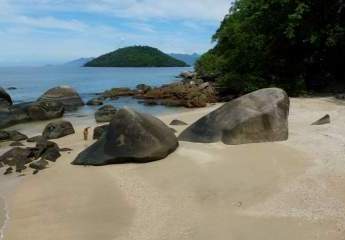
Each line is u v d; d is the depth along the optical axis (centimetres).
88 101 3081
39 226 888
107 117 2225
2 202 1030
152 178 1126
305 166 1123
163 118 2080
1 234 855
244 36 2922
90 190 1078
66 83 5953
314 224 827
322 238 775
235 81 2884
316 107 2088
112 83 5822
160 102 2986
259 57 2894
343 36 2597
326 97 2444
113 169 1218
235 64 3006
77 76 8600
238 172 1107
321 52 2827
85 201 1011
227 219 871
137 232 843
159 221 885
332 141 1363
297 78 2741
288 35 2595
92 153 1305
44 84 5891
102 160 1262
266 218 862
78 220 910
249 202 940
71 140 1677
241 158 1216
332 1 2580
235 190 1005
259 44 2852
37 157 1397
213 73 3666
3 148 1628
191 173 1132
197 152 1300
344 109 1988
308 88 2833
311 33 2606
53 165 1311
